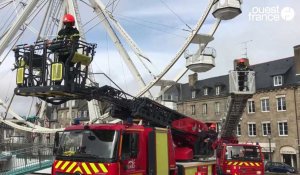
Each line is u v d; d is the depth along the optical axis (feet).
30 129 103.81
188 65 84.38
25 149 78.59
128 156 30.04
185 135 45.47
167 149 35.32
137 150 30.99
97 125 30.78
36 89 31.17
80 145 30.60
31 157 75.66
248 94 69.92
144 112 39.78
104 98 35.86
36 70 31.68
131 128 30.91
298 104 152.97
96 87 34.60
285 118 156.04
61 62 30.42
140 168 31.22
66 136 31.83
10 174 71.87
